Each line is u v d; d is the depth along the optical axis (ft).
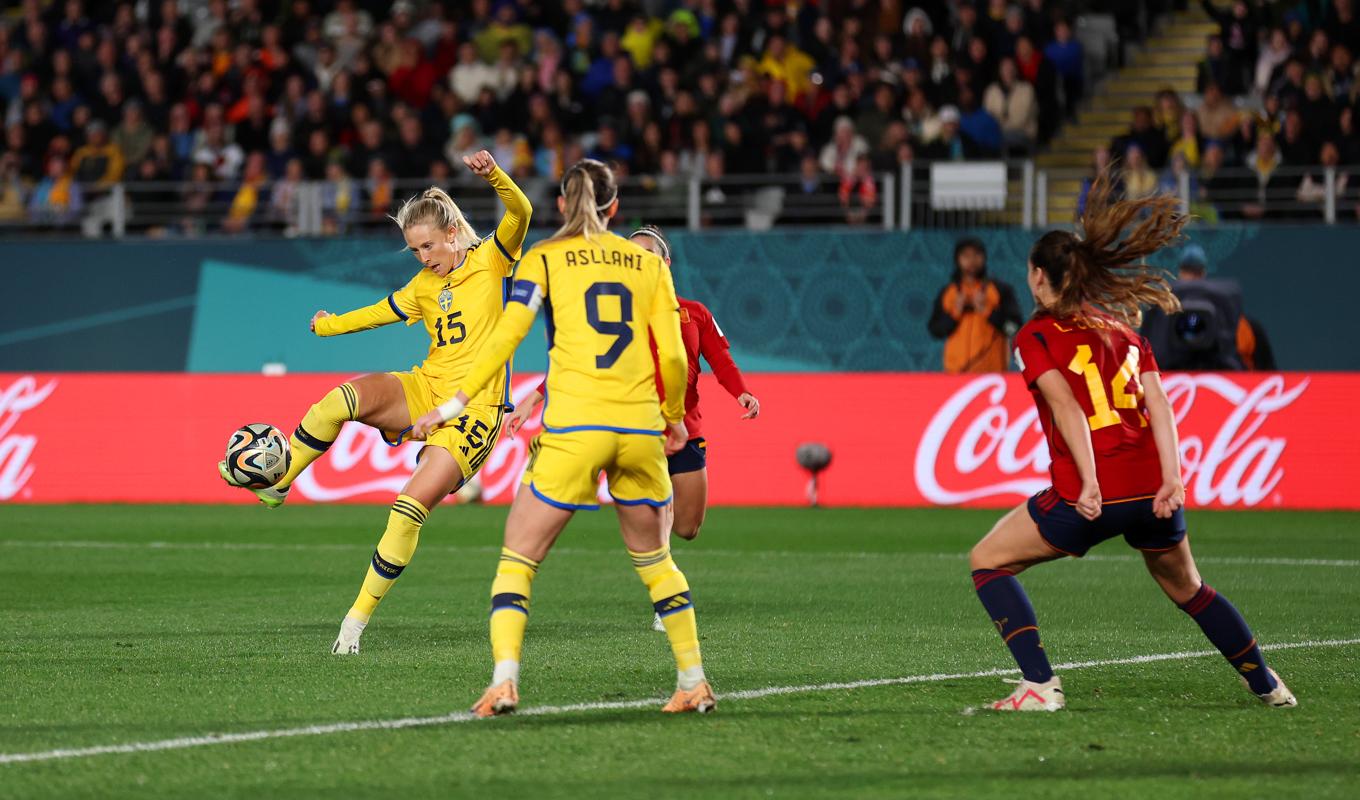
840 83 247.91
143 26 288.10
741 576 129.29
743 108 243.40
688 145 243.60
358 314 97.30
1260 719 69.62
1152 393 68.49
